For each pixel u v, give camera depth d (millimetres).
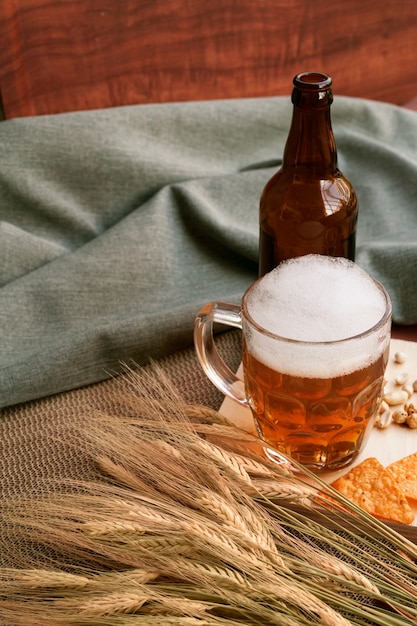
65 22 992
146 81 1071
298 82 728
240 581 563
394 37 1193
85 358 830
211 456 615
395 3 1160
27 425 799
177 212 981
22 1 960
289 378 641
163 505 598
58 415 807
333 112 1102
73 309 896
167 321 846
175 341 855
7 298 883
